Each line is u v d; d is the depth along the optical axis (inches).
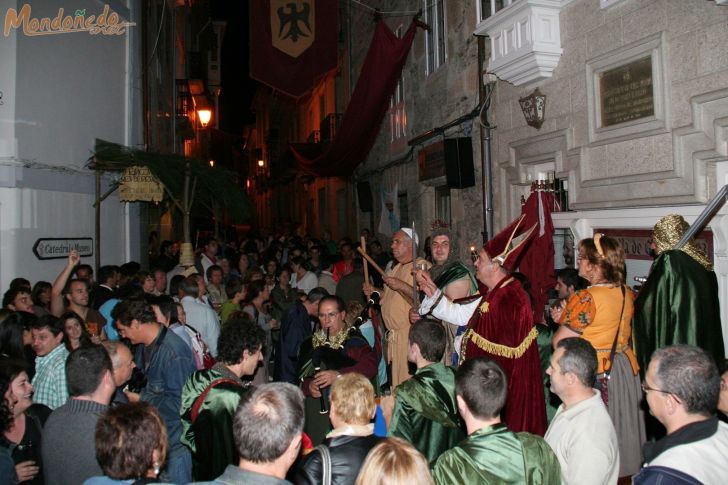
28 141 289.7
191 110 851.4
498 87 319.9
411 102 477.7
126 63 400.5
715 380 92.0
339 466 105.6
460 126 367.9
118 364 140.9
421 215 458.3
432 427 135.4
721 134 190.5
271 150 1414.9
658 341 163.3
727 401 109.0
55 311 246.2
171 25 657.0
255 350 143.3
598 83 243.8
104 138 368.2
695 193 200.7
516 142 302.2
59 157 316.2
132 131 404.5
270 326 314.7
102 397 123.0
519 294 157.5
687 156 204.1
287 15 437.7
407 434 135.0
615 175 236.1
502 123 317.1
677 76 206.2
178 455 154.7
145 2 432.8
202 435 132.2
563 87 265.3
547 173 293.9
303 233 1071.0
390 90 491.2
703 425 91.0
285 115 1282.0
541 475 99.0
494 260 163.0
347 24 705.0
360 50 654.5
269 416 88.8
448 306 173.5
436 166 406.0
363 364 180.5
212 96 1201.4
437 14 423.8
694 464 87.6
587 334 153.2
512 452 99.1
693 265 164.4
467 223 364.8
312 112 968.3
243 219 387.9
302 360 187.0
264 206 1727.4
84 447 116.4
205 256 436.8
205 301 281.0
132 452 91.4
